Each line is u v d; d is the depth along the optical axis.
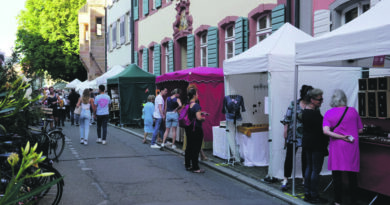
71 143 12.16
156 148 11.25
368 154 5.47
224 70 8.23
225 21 13.48
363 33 4.67
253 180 7.00
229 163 8.46
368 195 5.96
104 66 33.06
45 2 38.06
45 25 38.09
